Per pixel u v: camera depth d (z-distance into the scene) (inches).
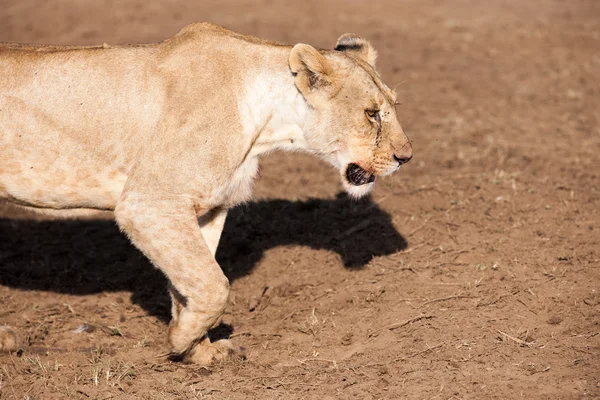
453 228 525.7
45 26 1104.2
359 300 449.1
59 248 549.3
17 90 375.2
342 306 447.2
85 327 438.9
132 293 487.5
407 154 401.7
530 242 494.0
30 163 378.9
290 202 595.2
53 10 1175.0
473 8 1234.0
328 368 378.0
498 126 761.0
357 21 1144.8
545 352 371.9
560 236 499.8
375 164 402.6
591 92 855.1
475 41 1058.7
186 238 365.4
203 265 364.8
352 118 394.9
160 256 366.9
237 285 489.1
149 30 1074.1
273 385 363.9
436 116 796.0
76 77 378.3
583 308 411.5
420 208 563.2
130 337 429.7
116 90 377.7
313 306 452.4
